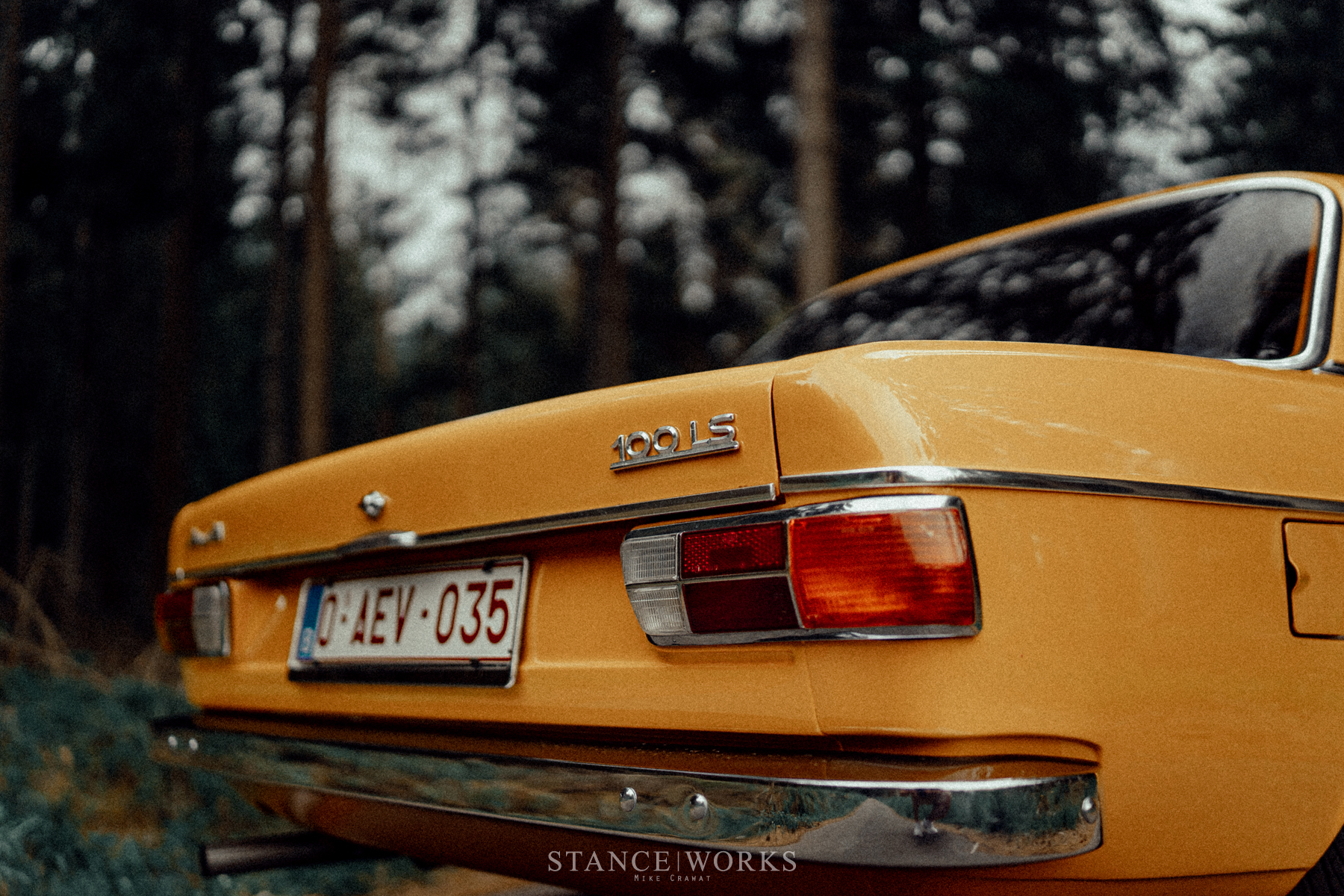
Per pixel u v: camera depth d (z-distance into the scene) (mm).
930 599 1421
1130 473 1595
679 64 22156
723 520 1559
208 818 4605
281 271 22812
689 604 1578
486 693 1898
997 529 1479
